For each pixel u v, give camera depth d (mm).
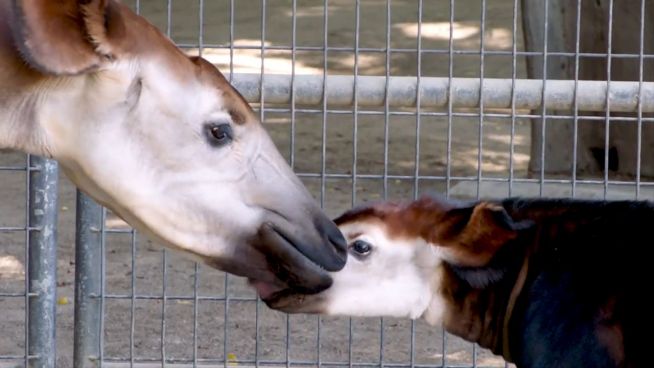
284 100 9273
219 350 11211
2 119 6230
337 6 27609
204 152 6508
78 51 5957
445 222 7445
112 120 6301
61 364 10242
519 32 24844
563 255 7133
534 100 9273
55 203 9406
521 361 7242
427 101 9258
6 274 13148
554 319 7051
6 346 11258
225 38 25266
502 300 7359
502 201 7535
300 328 11695
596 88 9219
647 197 12820
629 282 6887
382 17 26750
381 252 7488
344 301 7473
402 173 16906
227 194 6602
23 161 17203
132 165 6383
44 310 9453
